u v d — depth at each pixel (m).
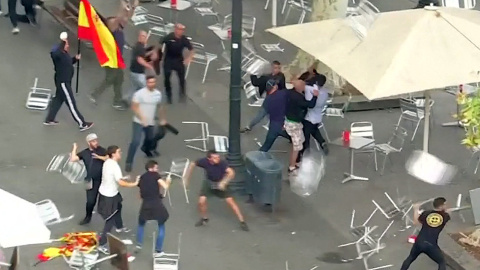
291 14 93.94
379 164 63.94
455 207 57.56
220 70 79.31
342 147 66.06
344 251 52.34
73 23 80.25
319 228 54.84
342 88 73.00
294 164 61.22
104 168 50.47
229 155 58.03
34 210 42.72
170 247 51.53
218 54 82.19
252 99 72.81
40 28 85.62
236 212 53.84
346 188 60.25
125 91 72.31
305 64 74.81
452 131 70.25
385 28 54.00
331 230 54.66
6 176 58.88
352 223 53.97
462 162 65.12
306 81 61.59
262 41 85.88
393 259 51.75
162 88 73.19
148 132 60.75
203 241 52.50
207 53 78.31
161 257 49.72
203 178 59.78
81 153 51.94
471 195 55.31
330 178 61.50
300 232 54.22
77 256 48.94
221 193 53.62
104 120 68.12
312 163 60.75
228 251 51.56
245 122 69.00
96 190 52.09
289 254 51.66
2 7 87.44
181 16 90.88
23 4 84.69
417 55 51.41
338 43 54.22
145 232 53.00
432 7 55.19
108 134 65.75
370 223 55.69
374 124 70.94
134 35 84.25
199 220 54.78
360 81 50.34
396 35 52.97
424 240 47.72
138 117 59.38
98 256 49.78
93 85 74.25
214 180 53.25
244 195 57.69
